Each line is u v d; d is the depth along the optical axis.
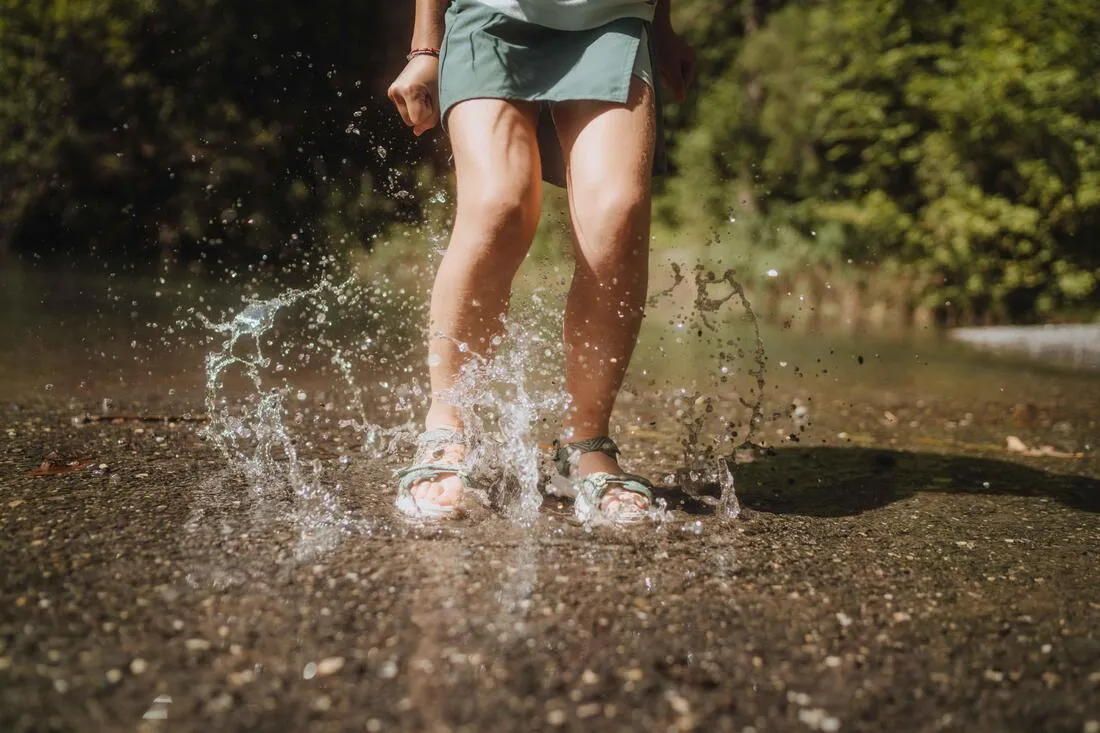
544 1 1.79
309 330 4.50
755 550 1.63
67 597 1.27
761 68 10.91
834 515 1.94
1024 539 1.80
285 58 7.26
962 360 5.68
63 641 1.14
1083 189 7.93
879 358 5.66
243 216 7.35
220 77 7.50
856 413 3.54
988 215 8.42
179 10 7.45
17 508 1.66
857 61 9.48
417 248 4.67
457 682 1.08
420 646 1.17
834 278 9.01
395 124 2.99
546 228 3.25
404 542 1.55
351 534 1.58
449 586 1.36
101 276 6.88
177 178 7.75
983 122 8.34
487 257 1.76
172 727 0.97
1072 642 1.29
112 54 7.76
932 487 2.27
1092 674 1.19
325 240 5.52
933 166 8.92
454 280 1.78
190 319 4.91
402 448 2.34
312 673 1.09
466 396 1.84
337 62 7.13
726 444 2.69
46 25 7.88
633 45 1.81
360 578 1.38
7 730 0.95
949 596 1.45
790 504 2.02
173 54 7.61
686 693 1.09
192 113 7.59
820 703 1.08
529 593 1.35
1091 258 8.38
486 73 1.81
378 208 4.92
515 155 1.78
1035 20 8.17
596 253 1.77
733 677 1.13
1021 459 2.72
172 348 4.06
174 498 1.77
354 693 1.05
